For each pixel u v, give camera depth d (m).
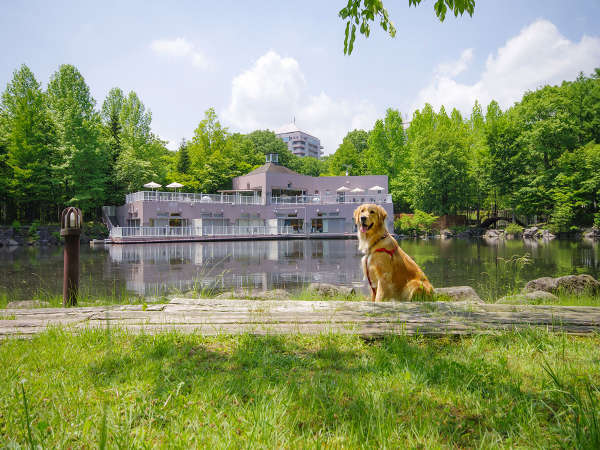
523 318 2.96
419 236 43.28
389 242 4.15
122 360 2.05
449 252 20.45
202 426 1.32
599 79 40.59
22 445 1.17
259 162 59.75
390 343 2.41
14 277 11.21
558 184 36.84
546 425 1.36
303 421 1.39
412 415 1.43
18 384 1.65
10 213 37.09
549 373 1.65
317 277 11.00
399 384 1.72
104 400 1.53
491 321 2.88
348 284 9.62
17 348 2.34
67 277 4.70
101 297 6.91
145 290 8.54
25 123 34.19
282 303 3.61
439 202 44.75
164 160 55.06
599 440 1.16
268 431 1.25
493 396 1.60
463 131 55.44
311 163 70.75
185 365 1.97
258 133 65.62
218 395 1.58
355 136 67.81
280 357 2.13
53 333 2.62
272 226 41.34
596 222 33.53
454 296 5.31
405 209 55.03
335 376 1.82
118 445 1.12
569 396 1.52
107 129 44.38
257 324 2.89
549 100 39.25
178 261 15.82
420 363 2.00
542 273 11.79
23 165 34.12
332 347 2.30
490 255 18.28
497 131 41.94
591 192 35.56
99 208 42.16
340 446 1.21
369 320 2.94
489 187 42.09
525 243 28.61
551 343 2.36
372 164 53.78
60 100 40.47
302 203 44.38
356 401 1.53
